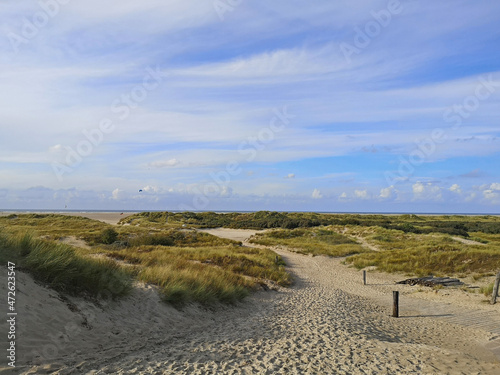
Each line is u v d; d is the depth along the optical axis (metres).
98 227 45.84
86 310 6.77
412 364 6.47
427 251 28.61
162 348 6.49
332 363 6.27
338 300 15.52
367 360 6.60
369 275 24.19
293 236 51.25
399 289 19.42
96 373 4.83
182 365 5.59
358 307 14.30
